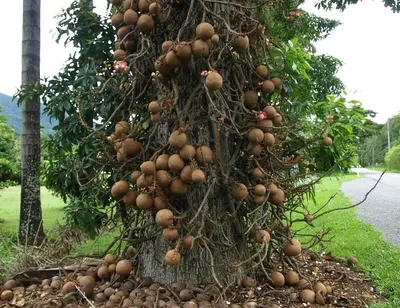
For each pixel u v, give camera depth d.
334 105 4.61
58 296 3.05
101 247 5.61
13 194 20.02
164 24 3.04
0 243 4.93
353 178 28.20
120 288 3.11
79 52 4.71
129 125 3.05
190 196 2.87
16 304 3.04
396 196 15.11
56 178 4.89
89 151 4.29
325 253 4.73
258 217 3.02
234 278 3.06
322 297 3.02
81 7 4.59
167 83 2.98
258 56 3.21
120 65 2.86
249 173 3.13
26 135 6.36
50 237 5.12
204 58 2.86
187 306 2.68
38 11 6.54
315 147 4.31
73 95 4.37
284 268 3.25
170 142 2.68
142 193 2.75
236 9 3.09
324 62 9.73
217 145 2.95
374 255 5.05
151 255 3.18
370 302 3.19
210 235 2.97
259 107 3.19
